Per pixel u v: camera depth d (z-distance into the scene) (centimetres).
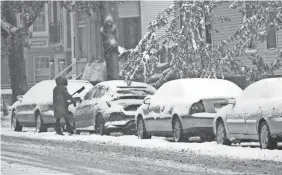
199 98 3528
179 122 3575
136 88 4325
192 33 4850
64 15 9519
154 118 3797
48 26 10162
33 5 6606
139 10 7375
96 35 7888
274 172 2245
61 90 4528
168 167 2494
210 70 4772
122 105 4228
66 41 9500
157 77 6222
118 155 3044
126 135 4375
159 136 3906
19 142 4019
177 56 4856
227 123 3253
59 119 4550
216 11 6303
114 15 5931
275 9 4450
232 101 3231
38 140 4131
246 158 2694
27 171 2462
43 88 4997
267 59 5959
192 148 3197
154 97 3875
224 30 6238
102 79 7662
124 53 5528
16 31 6794
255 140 3162
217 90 3625
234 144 3397
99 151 3269
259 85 3092
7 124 6475
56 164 2739
